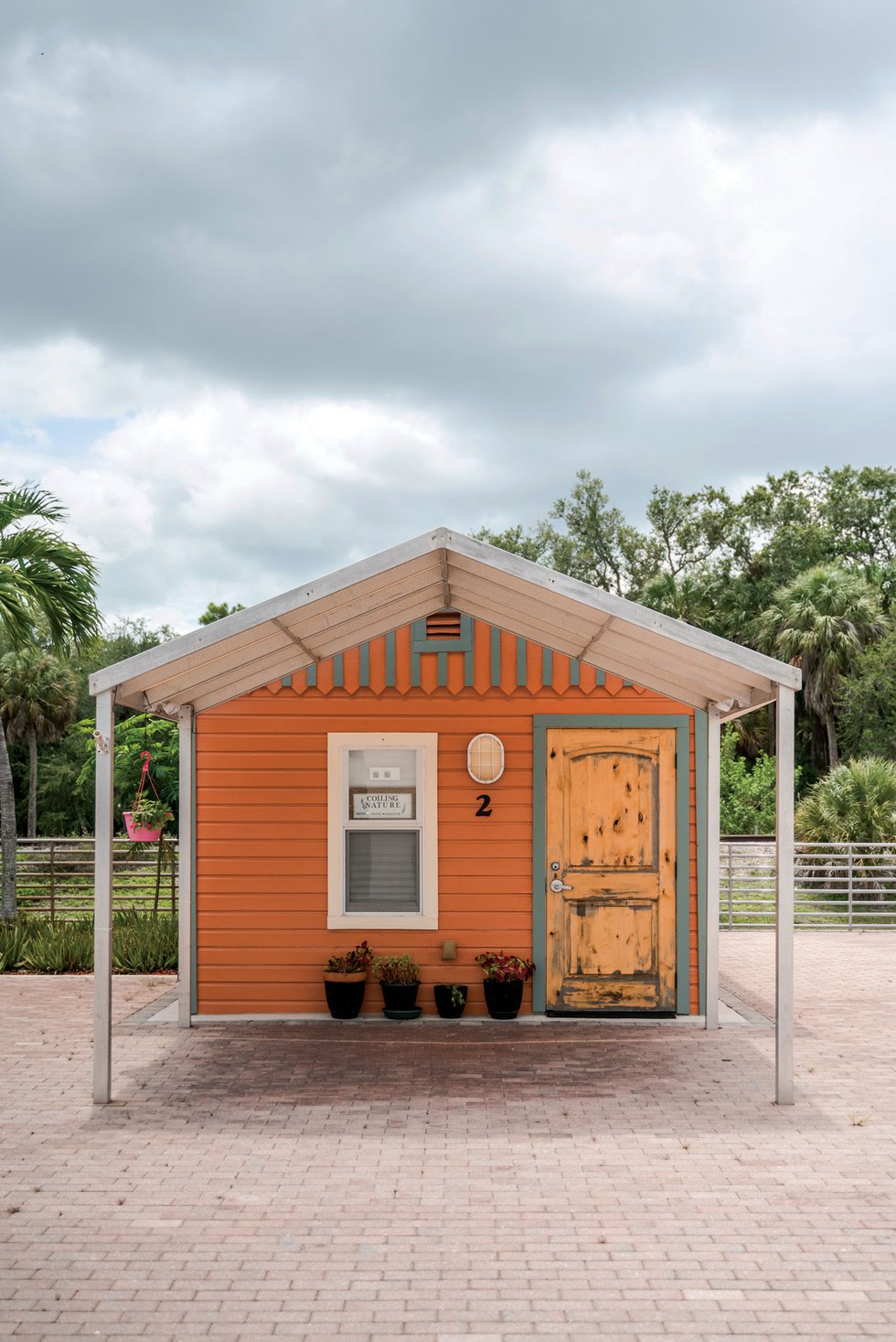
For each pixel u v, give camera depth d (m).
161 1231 5.16
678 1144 6.42
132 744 20.23
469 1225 5.23
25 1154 6.27
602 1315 4.36
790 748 7.40
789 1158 6.19
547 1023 9.65
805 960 13.29
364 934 10.02
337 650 10.02
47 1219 5.31
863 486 49.09
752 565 47.84
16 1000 10.83
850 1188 5.72
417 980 9.77
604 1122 6.84
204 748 10.11
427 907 10.02
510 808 10.07
